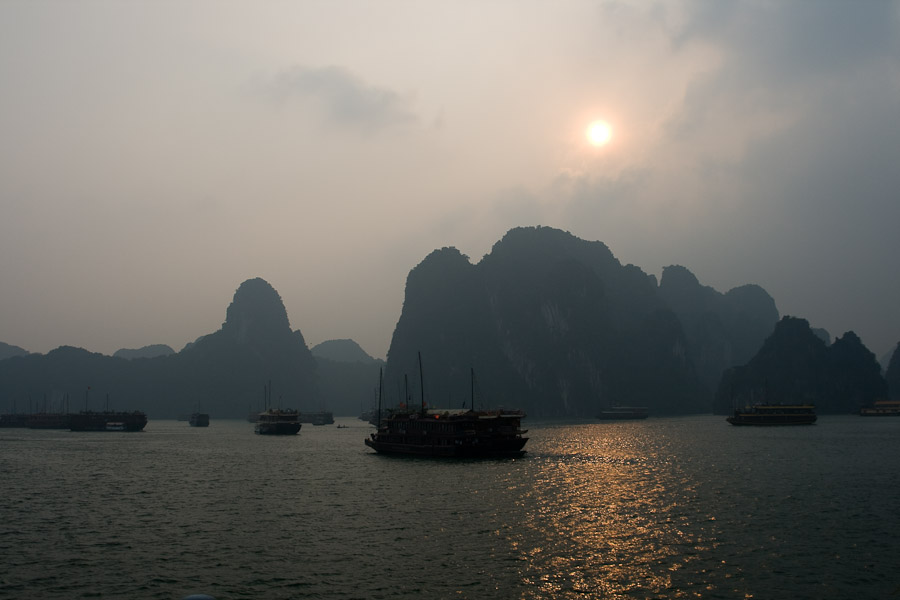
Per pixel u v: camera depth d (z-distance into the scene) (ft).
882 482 225.56
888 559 130.21
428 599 110.11
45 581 120.47
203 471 277.64
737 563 127.85
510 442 327.47
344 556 134.51
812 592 112.78
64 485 234.99
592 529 155.22
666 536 148.15
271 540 148.05
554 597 110.63
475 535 150.61
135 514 179.01
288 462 315.17
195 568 127.65
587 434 533.14
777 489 210.79
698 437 469.98
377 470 275.39
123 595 113.29
